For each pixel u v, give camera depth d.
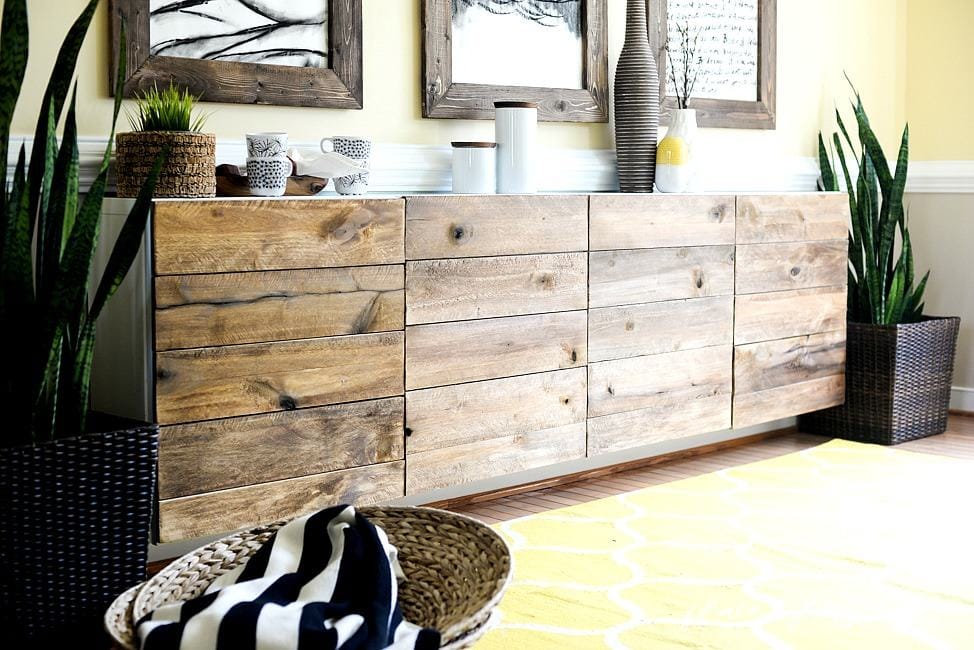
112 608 1.62
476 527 1.79
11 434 1.85
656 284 3.01
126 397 2.21
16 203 1.91
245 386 2.21
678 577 2.27
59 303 1.81
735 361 3.26
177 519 2.13
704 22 3.54
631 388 2.97
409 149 2.86
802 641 1.94
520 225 2.67
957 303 4.12
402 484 2.49
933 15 4.13
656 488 3.00
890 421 3.56
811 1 3.93
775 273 3.36
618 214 2.89
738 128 3.68
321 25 2.68
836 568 2.33
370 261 2.39
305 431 2.31
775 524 2.65
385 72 2.82
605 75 3.29
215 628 1.48
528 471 3.05
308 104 2.65
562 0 3.18
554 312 2.76
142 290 2.11
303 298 2.29
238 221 2.18
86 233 1.80
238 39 2.54
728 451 3.53
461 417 2.59
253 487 2.24
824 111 4.01
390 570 1.68
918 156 4.21
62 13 2.29
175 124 2.21
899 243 4.27
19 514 1.78
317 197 2.33
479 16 2.99
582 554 2.42
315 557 1.74
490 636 1.95
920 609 2.09
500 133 2.87
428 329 2.51
